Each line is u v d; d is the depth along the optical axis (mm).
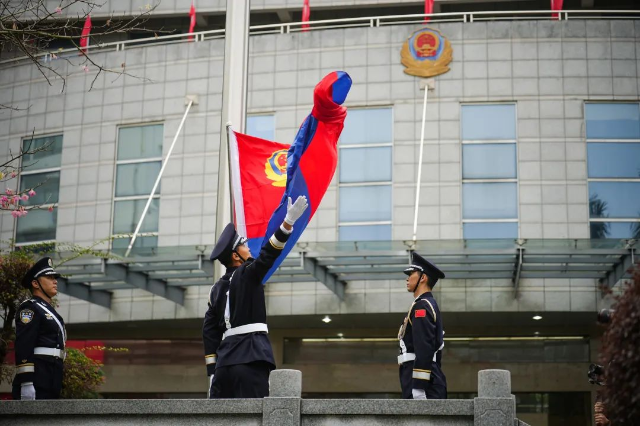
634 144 20734
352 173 21266
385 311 20047
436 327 8695
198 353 22234
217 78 22391
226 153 11875
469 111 21234
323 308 20328
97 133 22891
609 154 20734
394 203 20875
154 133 22547
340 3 26188
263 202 10781
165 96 22609
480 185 20812
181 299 20766
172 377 22156
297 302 20484
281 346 22094
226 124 11156
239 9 12398
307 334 22125
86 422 7797
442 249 17672
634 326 6363
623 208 20438
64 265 18266
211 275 19453
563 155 20750
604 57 21125
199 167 22016
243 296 7891
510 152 20891
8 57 24031
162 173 22234
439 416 7367
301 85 21906
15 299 12992
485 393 7352
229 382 7789
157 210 22062
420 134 21172
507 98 21094
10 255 13688
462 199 20766
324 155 10438
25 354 8875
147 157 22453
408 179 20969
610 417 6492
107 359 22344
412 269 9180
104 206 22438
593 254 17344
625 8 26688
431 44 21531
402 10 27766
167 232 21875
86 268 18656
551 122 20922
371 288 20250
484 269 18891
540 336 21312
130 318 21156
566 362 20984
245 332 7867
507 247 18531
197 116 22297
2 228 23000
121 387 22203
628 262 17609
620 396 6379
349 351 21938
